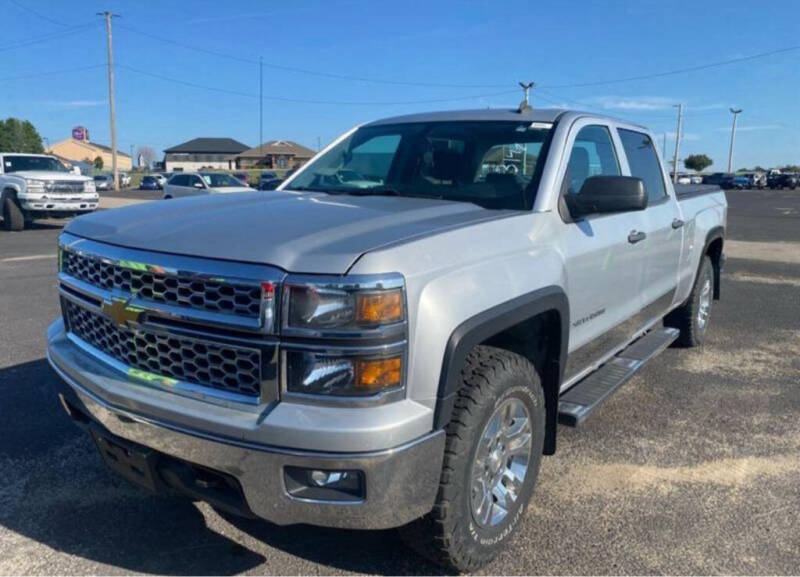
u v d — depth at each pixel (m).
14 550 3.03
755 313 8.14
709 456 4.11
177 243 2.55
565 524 3.32
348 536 3.17
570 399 3.73
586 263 3.53
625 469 3.91
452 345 2.45
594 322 3.80
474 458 2.67
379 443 2.26
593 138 4.05
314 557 3.01
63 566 2.92
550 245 3.24
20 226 17.11
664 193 5.08
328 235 2.50
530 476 3.12
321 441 2.23
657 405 4.96
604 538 3.20
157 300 2.55
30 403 4.73
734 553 3.09
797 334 7.09
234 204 3.17
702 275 6.21
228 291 2.37
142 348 2.64
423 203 3.28
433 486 2.49
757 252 14.36
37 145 93.62
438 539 2.64
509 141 3.75
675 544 3.16
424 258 2.47
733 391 5.28
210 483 2.53
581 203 3.44
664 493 3.64
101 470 3.80
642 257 4.36
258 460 2.30
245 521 3.31
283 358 2.30
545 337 3.28
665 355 6.24
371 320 2.26
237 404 2.37
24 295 8.39
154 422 2.50
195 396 2.47
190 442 2.43
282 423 2.25
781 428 4.56
